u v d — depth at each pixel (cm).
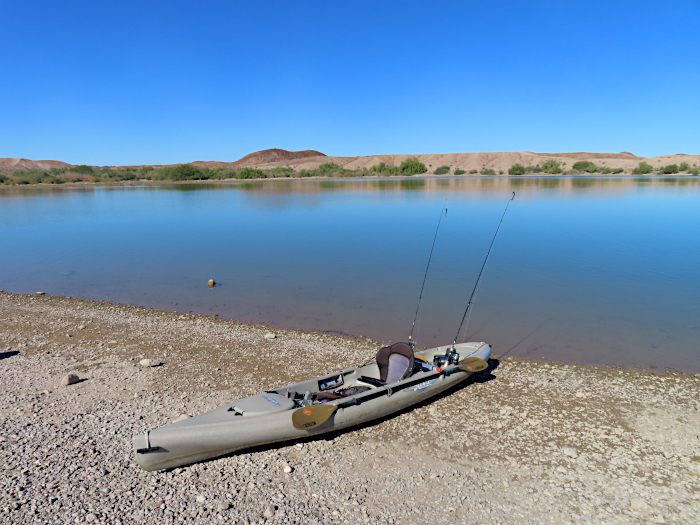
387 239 1524
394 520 318
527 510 330
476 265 1113
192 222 2094
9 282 1023
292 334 680
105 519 308
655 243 1373
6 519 302
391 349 474
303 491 344
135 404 462
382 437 418
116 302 857
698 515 324
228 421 376
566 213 2109
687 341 638
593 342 639
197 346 631
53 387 498
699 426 434
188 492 338
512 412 461
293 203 2888
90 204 3092
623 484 356
